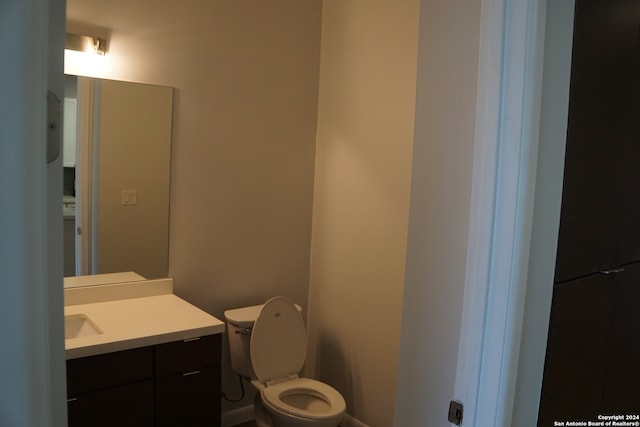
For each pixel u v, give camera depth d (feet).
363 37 8.63
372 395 8.73
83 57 6.89
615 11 4.04
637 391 5.57
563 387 3.97
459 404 3.18
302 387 8.05
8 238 1.54
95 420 5.89
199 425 6.87
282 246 9.47
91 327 6.68
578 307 4.02
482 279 3.00
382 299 8.47
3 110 1.51
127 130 7.37
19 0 1.51
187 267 8.25
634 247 4.98
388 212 8.30
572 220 3.74
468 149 3.10
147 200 7.68
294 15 9.05
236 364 8.34
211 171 8.35
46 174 1.64
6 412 1.58
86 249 7.20
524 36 2.79
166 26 7.58
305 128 9.50
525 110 2.84
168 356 6.46
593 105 3.84
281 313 8.30
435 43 3.29
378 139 8.43
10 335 1.57
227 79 8.34
